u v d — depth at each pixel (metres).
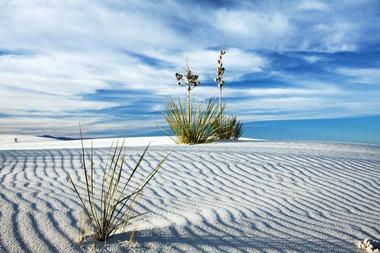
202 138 8.06
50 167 4.45
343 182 4.01
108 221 2.20
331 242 2.29
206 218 2.61
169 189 3.51
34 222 2.32
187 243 2.14
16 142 22.95
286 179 4.07
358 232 2.49
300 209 2.99
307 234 2.41
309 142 8.21
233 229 2.42
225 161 4.96
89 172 4.17
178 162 4.83
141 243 2.09
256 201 3.18
